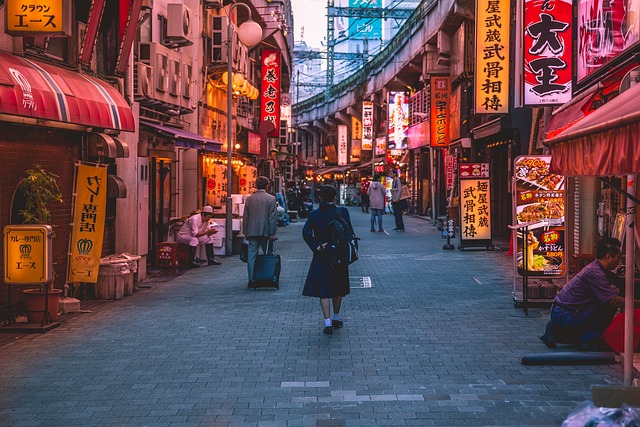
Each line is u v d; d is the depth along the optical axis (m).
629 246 6.30
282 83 54.12
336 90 70.75
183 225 16.31
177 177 19.88
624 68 9.66
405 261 16.78
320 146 92.31
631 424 2.59
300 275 14.69
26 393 6.46
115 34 12.51
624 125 4.54
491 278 13.82
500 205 25.53
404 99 45.34
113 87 12.20
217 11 25.84
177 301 11.52
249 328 9.33
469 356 7.77
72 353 8.00
